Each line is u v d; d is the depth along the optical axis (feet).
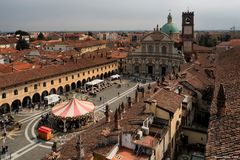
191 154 150.61
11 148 193.06
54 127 230.89
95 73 423.23
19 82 280.51
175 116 147.33
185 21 491.72
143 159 112.78
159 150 124.77
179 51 458.50
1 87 259.80
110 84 398.83
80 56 476.13
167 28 536.01
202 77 240.94
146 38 487.20
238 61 179.22
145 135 127.65
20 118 256.32
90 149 116.37
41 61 444.55
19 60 460.96
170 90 163.43
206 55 454.81
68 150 118.73
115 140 120.57
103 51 575.79
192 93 193.57
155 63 487.61
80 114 226.99
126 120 138.10
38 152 187.93
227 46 523.29
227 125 86.28
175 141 150.92
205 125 192.95
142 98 187.32
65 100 314.76
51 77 328.08
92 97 331.16
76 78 376.07
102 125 144.56
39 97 315.37
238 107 97.14
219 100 96.07
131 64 507.71
